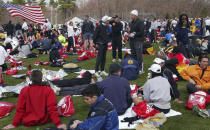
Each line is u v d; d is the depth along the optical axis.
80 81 6.88
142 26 8.37
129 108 5.36
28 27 23.28
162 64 6.10
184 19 8.87
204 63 5.84
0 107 5.19
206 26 19.12
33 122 4.46
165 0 100.62
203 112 4.94
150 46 12.84
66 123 4.68
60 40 16.14
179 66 7.64
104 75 8.47
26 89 4.48
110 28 11.06
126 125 4.57
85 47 14.19
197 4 93.19
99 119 3.15
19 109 4.47
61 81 6.79
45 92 4.45
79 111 5.33
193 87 6.00
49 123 4.61
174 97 5.83
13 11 8.61
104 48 8.36
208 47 12.02
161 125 4.50
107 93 4.92
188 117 4.94
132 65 7.76
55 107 4.40
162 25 23.62
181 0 97.69
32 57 12.91
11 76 8.68
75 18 62.66
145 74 8.58
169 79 5.70
